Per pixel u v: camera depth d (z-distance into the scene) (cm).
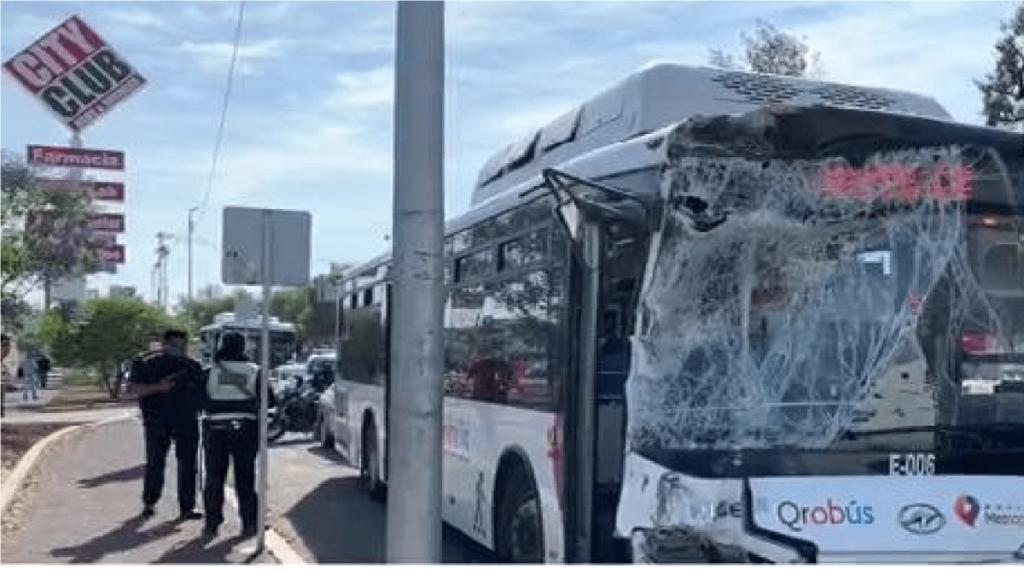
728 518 602
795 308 630
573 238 636
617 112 807
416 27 652
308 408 2430
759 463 613
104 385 4169
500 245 883
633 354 618
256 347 3856
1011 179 663
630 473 618
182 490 1212
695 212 618
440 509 655
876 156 643
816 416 624
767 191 627
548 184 634
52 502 1346
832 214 636
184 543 1069
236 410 1111
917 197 649
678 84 786
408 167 653
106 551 1025
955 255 654
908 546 609
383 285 1373
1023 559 626
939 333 646
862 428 627
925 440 633
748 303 626
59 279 2570
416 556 646
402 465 650
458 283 1016
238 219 1051
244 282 1049
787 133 627
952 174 655
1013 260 662
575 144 868
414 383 650
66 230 2477
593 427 646
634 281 623
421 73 652
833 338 633
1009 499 632
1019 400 651
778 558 597
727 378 621
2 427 2367
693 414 616
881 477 623
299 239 1066
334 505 1398
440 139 657
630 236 627
